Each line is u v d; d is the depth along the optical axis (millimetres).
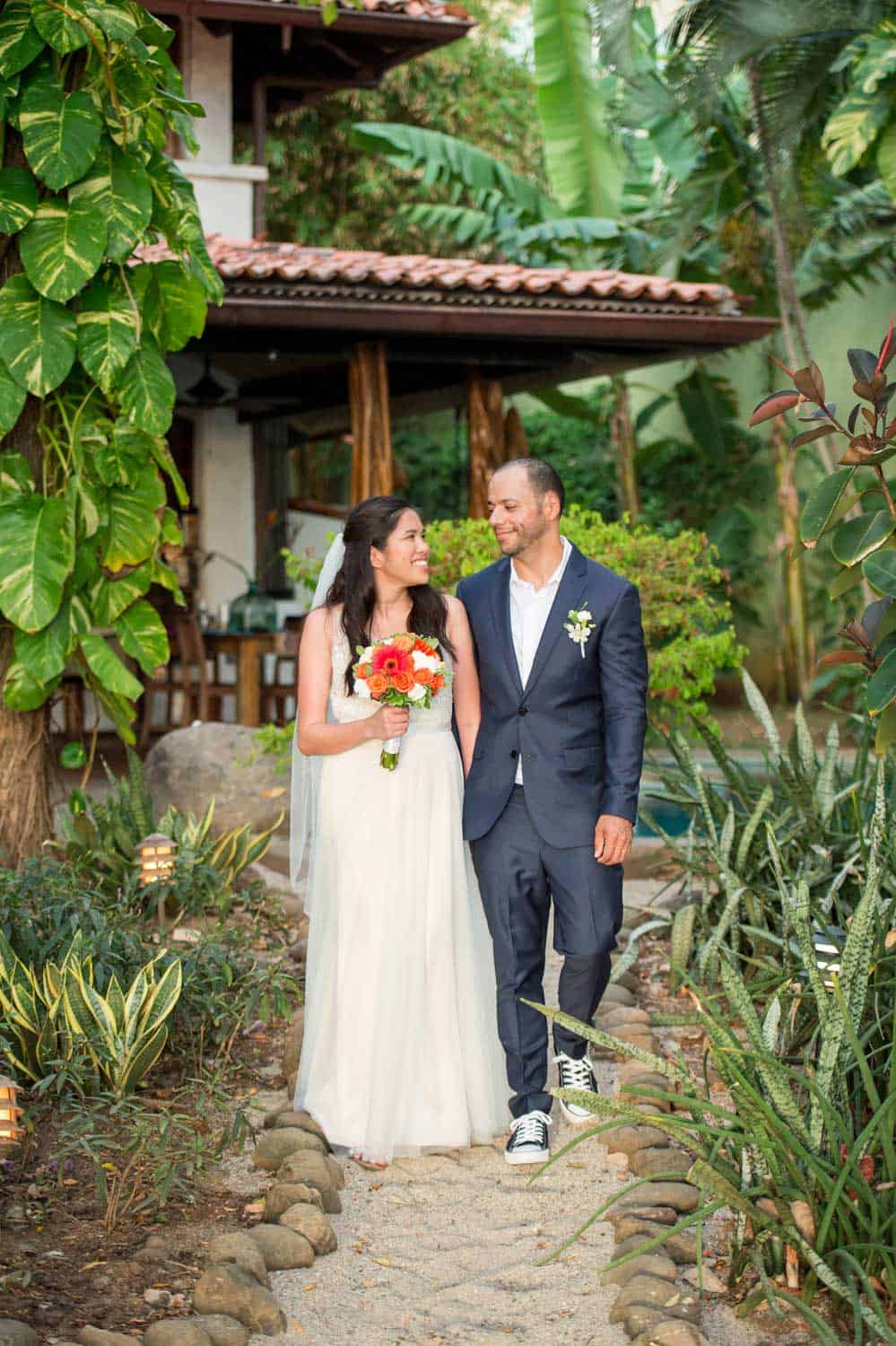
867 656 3855
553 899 3990
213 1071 4453
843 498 3678
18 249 5645
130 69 5398
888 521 3689
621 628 3949
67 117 5234
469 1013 4039
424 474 20703
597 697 4016
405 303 10477
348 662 4008
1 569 5484
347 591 3979
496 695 4016
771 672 17766
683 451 18469
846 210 14398
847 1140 2955
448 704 4051
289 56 13375
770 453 17969
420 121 21578
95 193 5371
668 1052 4699
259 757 8055
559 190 15312
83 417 5797
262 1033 4883
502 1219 3545
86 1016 3945
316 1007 4051
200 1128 4008
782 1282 3061
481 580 4152
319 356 11227
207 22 12516
